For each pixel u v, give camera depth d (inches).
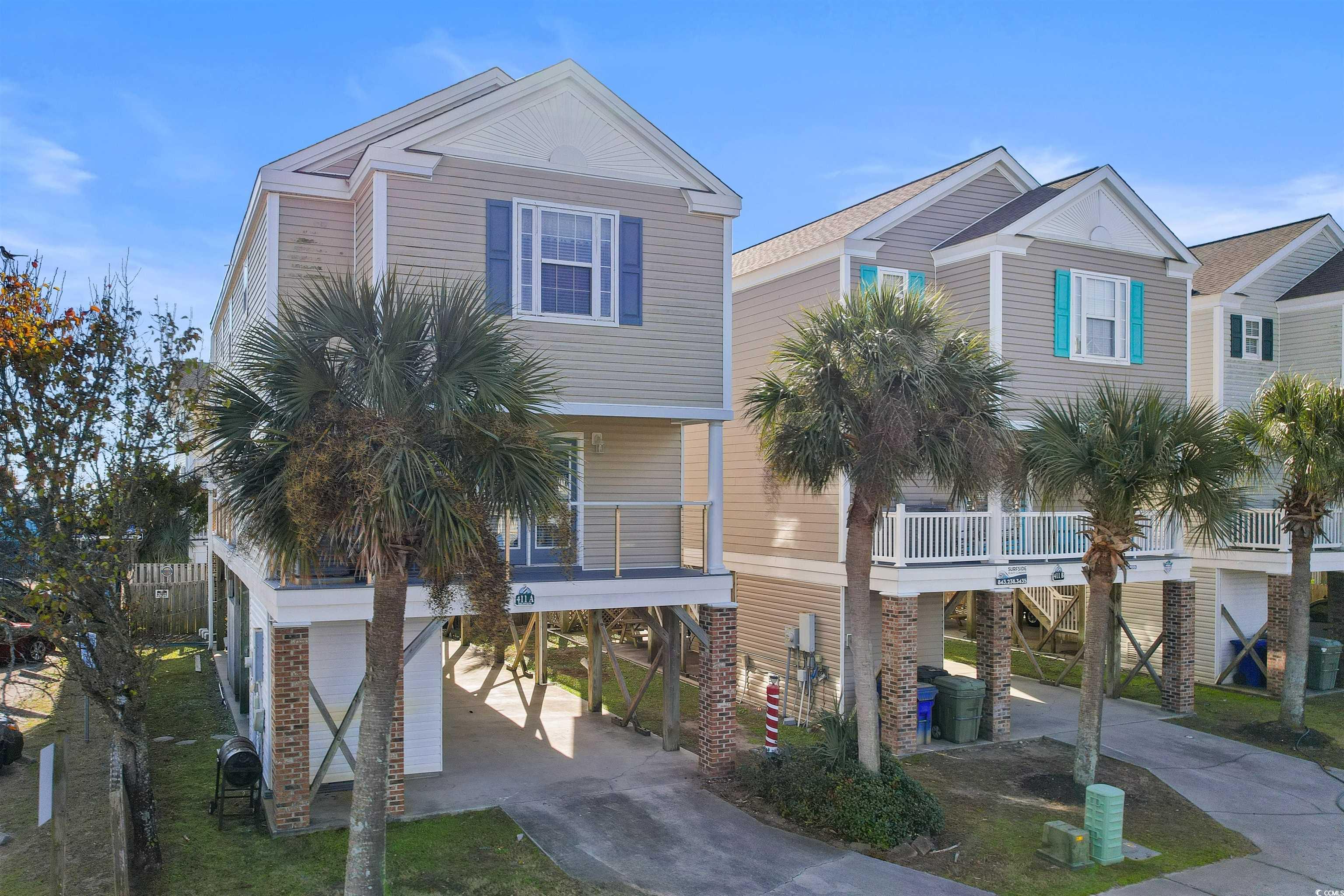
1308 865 414.0
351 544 321.1
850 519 449.1
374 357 304.2
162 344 430.6
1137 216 704.4
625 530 569.0
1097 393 519.2
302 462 297.3
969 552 611.8
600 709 658.8
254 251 557.9
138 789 379.9
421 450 303.7
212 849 399.5
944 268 682.2
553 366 489.4
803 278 681.6
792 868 396.2
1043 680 776.3
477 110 477.1
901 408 414.0
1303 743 598.9
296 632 419.2
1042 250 666.2
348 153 531.2
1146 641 829.2
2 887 361.4
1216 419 490.6
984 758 566.3
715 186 531.8
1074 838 404.5
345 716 461.4
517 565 536.7
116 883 331.0
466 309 325.7
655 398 512.7
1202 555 802.2
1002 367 446.0
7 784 492.1
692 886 376.5
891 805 422.6
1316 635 911.7
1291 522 626.8
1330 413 593.9
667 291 519.2
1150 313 714.8
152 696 695.7
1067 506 500.1
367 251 478.0
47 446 390.3
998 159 705.0
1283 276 868.0
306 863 385.7
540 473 326.3
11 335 393.1
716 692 508.4
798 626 671.1
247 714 624.7
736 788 490.9
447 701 689.0
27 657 751.7
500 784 491.8
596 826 436.5
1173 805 489.1
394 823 432.8
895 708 575.5
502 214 483.2
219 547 736.3
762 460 687.7
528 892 365.1
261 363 318.7
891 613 581.3
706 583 510.6
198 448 427.8
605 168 506.6
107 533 422.3
